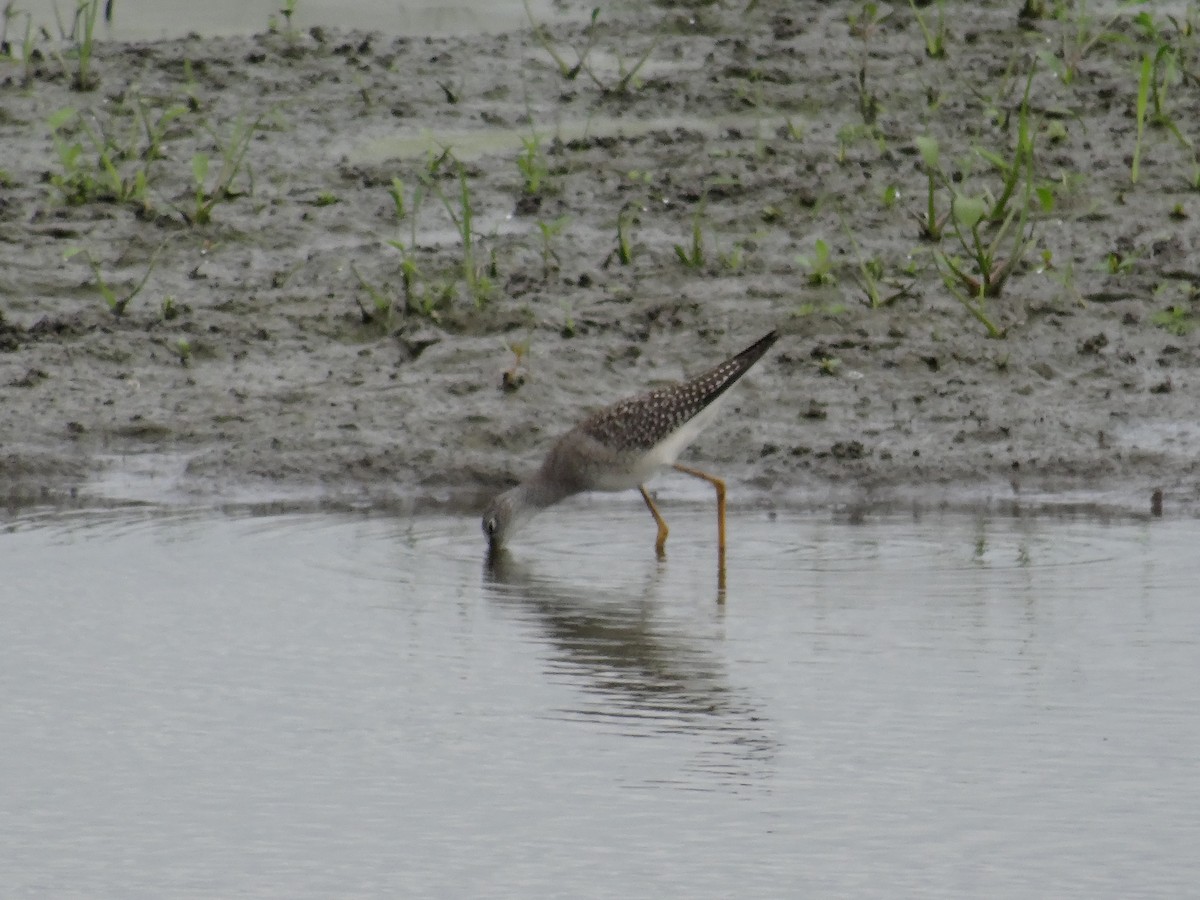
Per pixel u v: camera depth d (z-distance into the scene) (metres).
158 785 7.95
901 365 14.37
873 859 7.11
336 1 24.06
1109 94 19.28
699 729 8.48
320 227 16.98
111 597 10.55
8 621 10.12
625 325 15.02
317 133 19.22
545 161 18.11
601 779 7.94
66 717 8.76
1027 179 15.44
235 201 17.50
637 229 16.81
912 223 16.72
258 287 15.92
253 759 8.23
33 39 21.77
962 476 12.95
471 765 8.12
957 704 8.70
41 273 16.03
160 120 18.58
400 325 15.19
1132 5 18.77
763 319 15.02
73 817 7.65
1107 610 10.03
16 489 13.01
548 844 7.32
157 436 13.70
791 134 18.61
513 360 14.48
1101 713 8.55
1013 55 19.47
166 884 7.02
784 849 7.23
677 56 21.39
